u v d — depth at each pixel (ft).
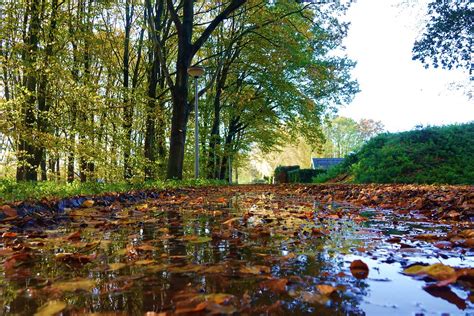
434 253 6.30
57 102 33.58
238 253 6.32
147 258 5.94
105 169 37.63
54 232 9.37
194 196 27.22
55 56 32.78
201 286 4.20
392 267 5.20
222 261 5.65
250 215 13.21
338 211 14.92
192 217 12.74
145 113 47.55
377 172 57.11
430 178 49.73
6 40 29.30
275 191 37.24
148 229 9.68
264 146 102.99
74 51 38.91
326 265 5.34
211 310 3.34
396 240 7.53
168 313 3.29
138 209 15.94
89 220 12.00
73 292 4.02
